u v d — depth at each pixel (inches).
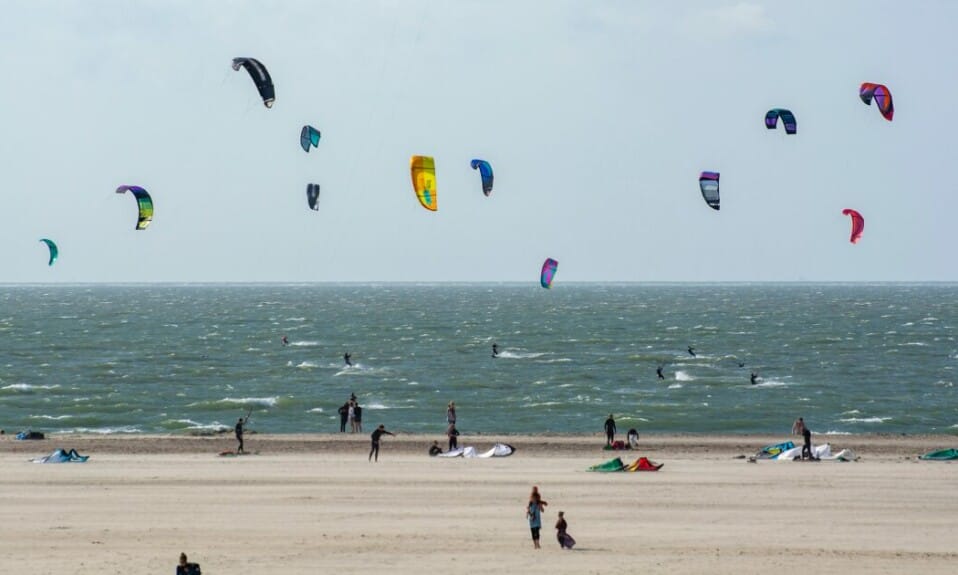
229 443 2124.8
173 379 3742.6
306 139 1895.9
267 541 1240.8
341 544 1227.2
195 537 1261.1
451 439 2009.1
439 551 1194.6
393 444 2111.2
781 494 1537.9
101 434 2354.8
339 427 2637.8
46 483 1612.9
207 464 1819.6
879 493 1545.3
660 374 3725.4
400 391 3388.3
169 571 1100.5
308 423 2716.5
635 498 1507.1
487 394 3314.5
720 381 3686.0
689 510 1429.6
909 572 1109.1
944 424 2726.4
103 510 1414.9
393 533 1285.7
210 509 1423.5
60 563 1133.7
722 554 1183.6
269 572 1100.5
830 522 1358.3
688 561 1151.0
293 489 1567.4
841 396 3267.7
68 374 3909.9
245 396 3248.0
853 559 1162.0
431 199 1646.2
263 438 2199.8
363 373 3944.4
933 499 1503.4
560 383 3614.7
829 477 1680.6
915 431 2628.0
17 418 2758.4
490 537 1268.5
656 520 1368.1
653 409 2920.8
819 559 1160.8
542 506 1219.2
